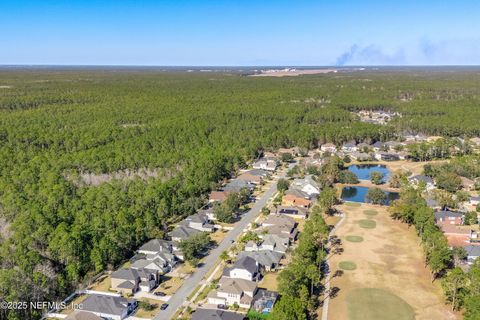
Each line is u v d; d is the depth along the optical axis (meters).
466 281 90.19
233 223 137.50
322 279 103.12
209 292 95.06
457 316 88.25
